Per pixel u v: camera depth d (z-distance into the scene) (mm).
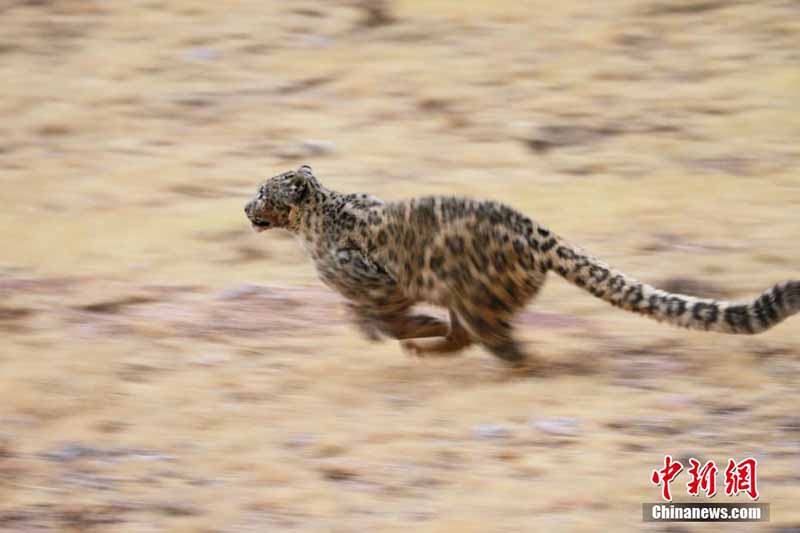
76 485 15539
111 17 36031
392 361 19000
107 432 17016
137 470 15812
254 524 14242
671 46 32625
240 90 31969
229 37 34594
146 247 24438
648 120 29250
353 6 35906
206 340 20203
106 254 24234
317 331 20453
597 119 29469
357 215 18156
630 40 33062
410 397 17547
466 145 28625
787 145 27453
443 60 32688
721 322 16703
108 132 30297
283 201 18422
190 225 25281
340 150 28688
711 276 22000
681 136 28391
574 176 26938
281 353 19562
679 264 22516
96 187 27578
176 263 23719
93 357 19578
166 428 16969
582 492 14406
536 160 27781
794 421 16125
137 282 22938
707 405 16703
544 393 17156
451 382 17969
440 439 16094
